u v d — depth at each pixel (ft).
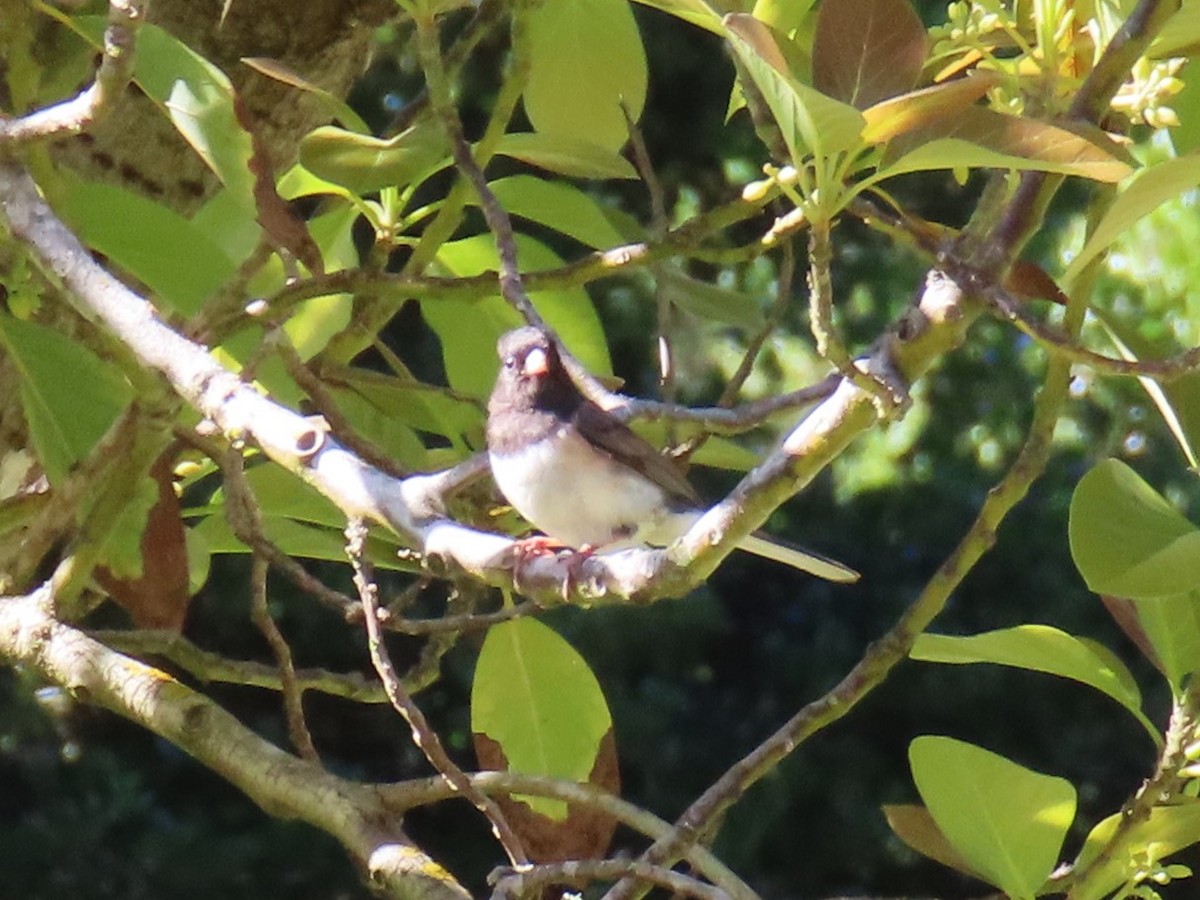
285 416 14.38
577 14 21.45
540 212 20.53
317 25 21.40
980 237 14.21
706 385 53.88
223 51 21.27
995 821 16.83
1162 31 13.62
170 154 21.12
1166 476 51.67
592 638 57.62
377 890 15.85
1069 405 54.75
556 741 20.79
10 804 55.21
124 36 14.65
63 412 17.80
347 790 16.49
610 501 20.59
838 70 13.05
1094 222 15.67
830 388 15.60
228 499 19.03
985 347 56.29
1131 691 17.81
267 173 15.99
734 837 57.31
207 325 18.79
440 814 59.47
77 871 54.13
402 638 55.98
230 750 16.83
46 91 19.76
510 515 22.43
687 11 15.62
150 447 18.17
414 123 22.30
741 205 19.60
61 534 20.61
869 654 17.88
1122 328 17.38
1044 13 13.96
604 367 22.24
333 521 21.44
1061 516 56.29
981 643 17.75
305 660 56.65
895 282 53.67
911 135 12.10
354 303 22.26
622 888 16.63
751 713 59.26
